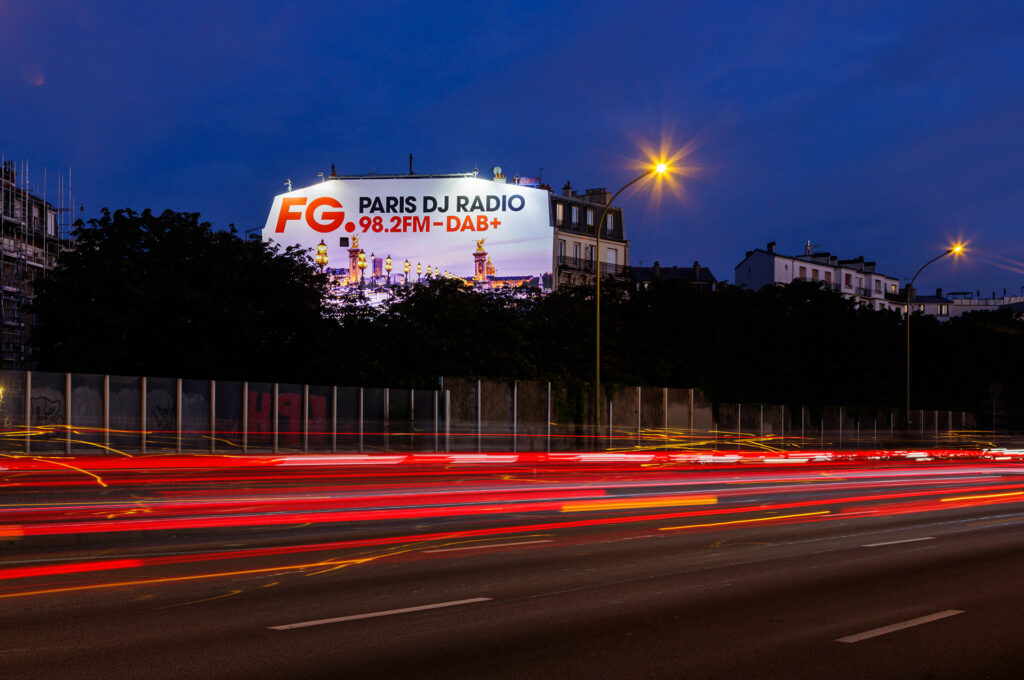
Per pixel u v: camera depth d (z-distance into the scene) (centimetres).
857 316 6700
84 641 766
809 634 811
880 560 1265
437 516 1848
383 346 4359
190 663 696
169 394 3238
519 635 796
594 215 7619
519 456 3716
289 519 1666
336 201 6506
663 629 826
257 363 4453
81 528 1417
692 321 5447
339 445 3656
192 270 4103
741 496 2461
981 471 4128
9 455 2770
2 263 5419
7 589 1008
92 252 3966
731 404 5225
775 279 10162
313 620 852
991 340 7894
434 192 6506
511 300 4906
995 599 984
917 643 781
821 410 5838
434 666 692
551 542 1443
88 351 3744
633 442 4631
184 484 2339
